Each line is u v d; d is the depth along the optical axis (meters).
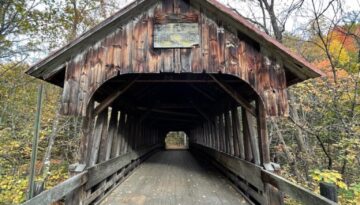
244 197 4.56
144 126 11.16
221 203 4.24
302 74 4.02
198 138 14.52
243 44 4.01
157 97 8.34
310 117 7.87
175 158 12.91
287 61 3.92
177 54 3.94
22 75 9.30
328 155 6.65
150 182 6.08
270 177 3.29
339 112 6.68
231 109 5.93
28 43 8.84
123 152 6.58
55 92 10.70
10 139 8.03
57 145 9.91
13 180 6.01
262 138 3.92
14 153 7.78
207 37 4.00
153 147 15.15
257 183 3.87
